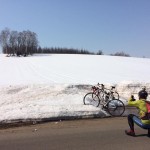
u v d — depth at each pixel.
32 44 137.88
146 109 9.32
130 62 75.62
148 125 9.27
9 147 8.65
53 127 11.16
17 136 9.88
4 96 16.38
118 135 9.91
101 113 13.27
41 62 74.88
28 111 12.67
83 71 54.94
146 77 47.09
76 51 138.12
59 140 9.34
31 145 8.82
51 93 16.27
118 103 13.96
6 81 39.22
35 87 17.34
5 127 11.34
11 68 60.41
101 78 43.72
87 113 13.02
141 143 8.98
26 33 137.50
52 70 56.34
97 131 10.48
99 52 120.00
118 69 59.91
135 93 18.55
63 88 16.89
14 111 12.70
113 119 12.75
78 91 16.86
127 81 19.83
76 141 9.21
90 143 8.99
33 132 10.40
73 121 12.25
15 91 17.09
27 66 64.69
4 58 92.25
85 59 83.25
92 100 14.88
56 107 13.34
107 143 8.98
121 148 8.48
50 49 142.50
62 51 141.38
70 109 13.20
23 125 11.61
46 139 9.46
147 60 82.69
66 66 64.56
